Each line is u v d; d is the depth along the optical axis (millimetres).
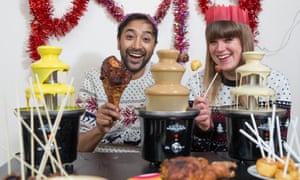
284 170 695
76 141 809
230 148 864
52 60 807
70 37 1665
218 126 1245
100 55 1688
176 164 604
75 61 1677
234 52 1219
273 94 854
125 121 1355
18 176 648
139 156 935
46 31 1612
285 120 897
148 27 1369
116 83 905
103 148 1313
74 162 865
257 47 1704
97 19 1671
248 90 846
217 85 1338
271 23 1708
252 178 732
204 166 614
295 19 1713
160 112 787
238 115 828
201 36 1696
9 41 1659
